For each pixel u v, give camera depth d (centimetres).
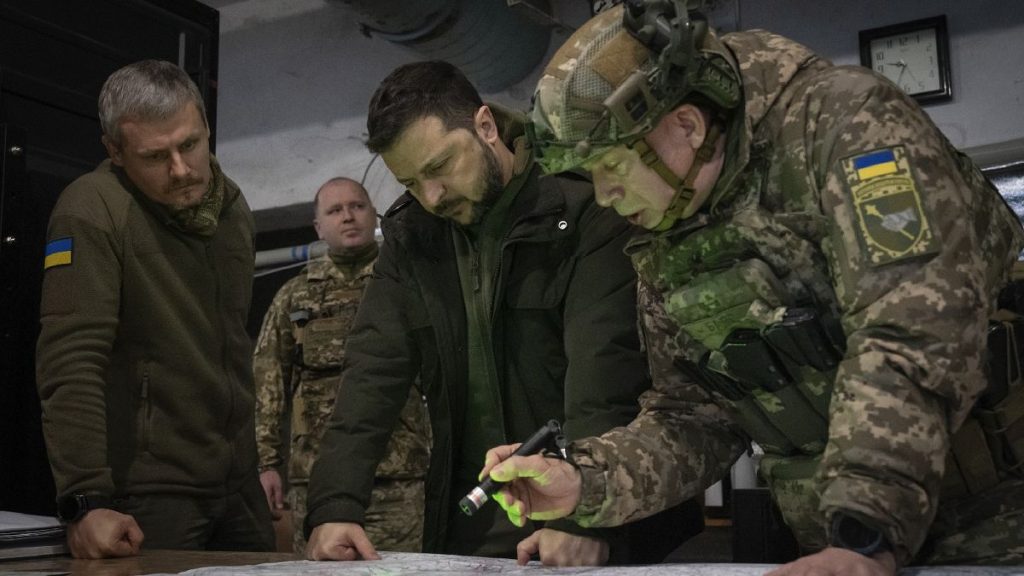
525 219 137
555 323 142
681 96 96
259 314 462
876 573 79
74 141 206
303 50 475
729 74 98
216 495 167
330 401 289
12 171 186
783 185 99
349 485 140
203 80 226
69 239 155
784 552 208
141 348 162
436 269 146
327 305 298
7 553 138
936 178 88
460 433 149
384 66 455
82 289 154
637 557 133
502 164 138
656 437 114
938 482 83
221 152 489
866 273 87
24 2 196
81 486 146
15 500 188
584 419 128
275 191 474
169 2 220
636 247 112
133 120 155
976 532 100
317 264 309
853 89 94
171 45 223
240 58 489
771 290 98
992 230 99
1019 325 102
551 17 367
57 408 149
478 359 145
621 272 131
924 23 342
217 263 173
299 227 503
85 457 148
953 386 83
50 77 201
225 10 496
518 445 112
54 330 152
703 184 101
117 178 165
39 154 200
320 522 138
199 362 165
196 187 163
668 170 100
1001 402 100
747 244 100
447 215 139
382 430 146
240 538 174
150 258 162
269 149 478
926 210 86
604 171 101
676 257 106
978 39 339
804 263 97
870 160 89
